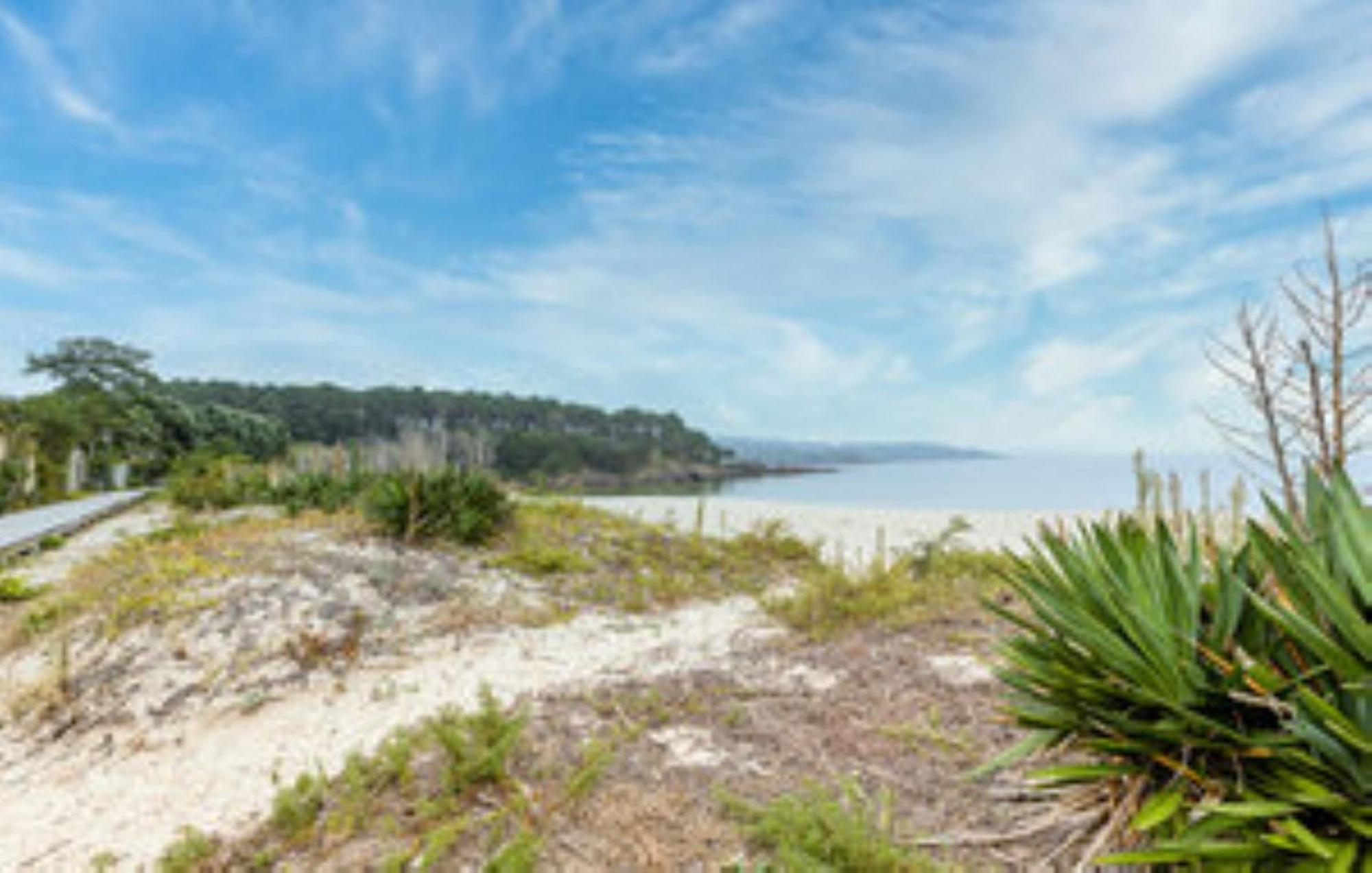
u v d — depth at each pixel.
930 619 4.95
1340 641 1.73
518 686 4.36
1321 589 1.67
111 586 6.10
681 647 5.01
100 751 3.79
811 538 10.99
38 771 3.63
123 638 5.02
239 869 2.45
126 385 46.81
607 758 2.87
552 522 9.09
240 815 3.04
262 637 5.04
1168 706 1.82
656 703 3.57
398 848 2.39
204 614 5.35
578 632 5.60
